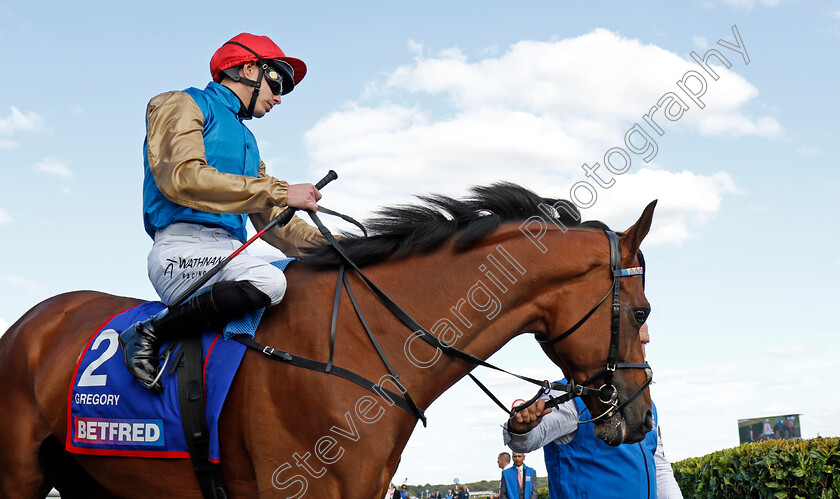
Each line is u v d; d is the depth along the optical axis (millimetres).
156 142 2367
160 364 2297
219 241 2475
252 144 2645
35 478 2555
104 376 2398
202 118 2457
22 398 2570
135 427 2314
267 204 2297
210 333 2328
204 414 2230
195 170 2273
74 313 2699
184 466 2285
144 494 2371
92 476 2475
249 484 2252
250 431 2186
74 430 2428
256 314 2279
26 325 2674
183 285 2391
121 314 2564
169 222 2465
